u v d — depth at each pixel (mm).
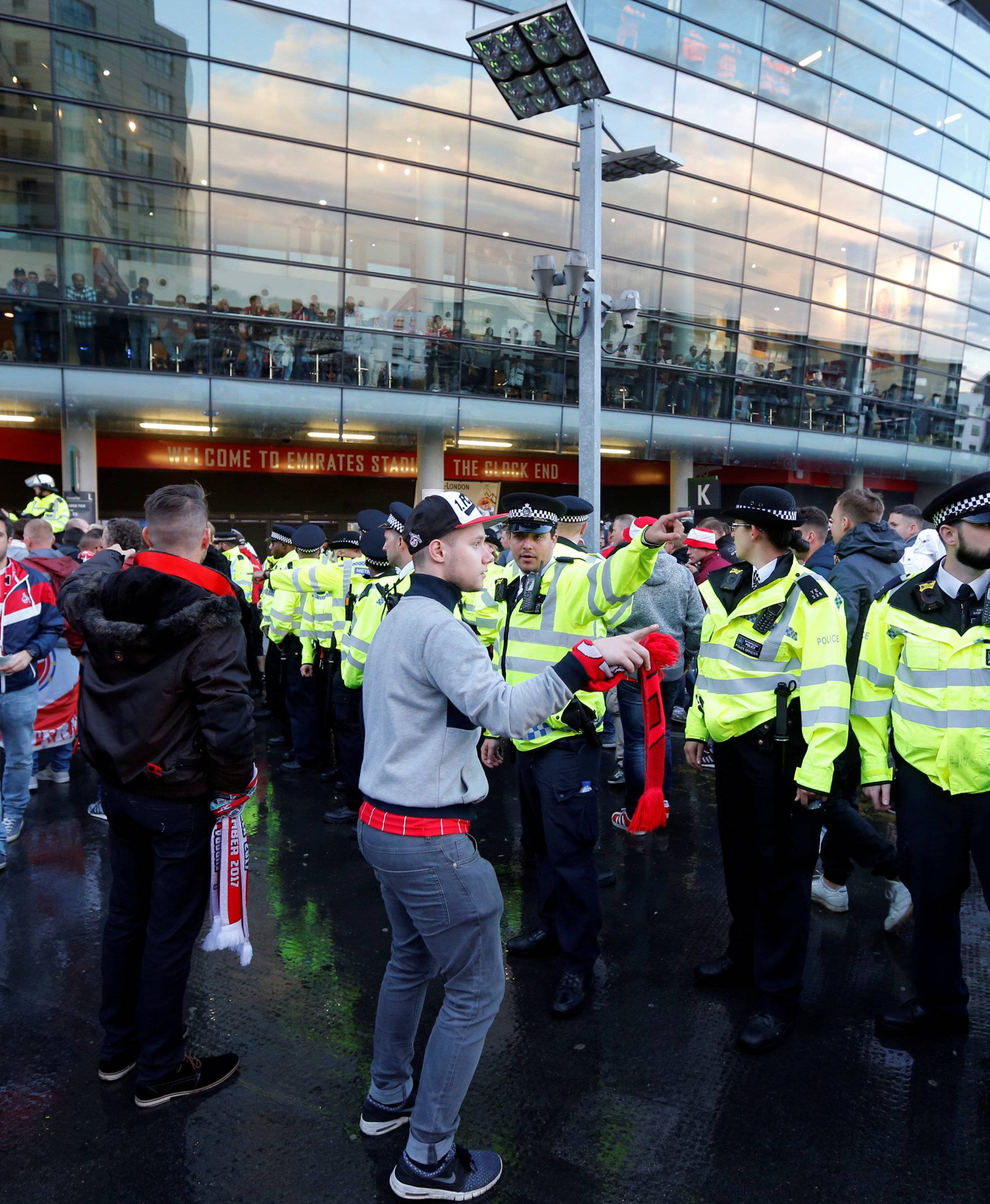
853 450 22922
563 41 6520
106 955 2760
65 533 8117
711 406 20328
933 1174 2430
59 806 5574
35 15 13539
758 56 19469
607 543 13438
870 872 4547
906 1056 2992
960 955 3197
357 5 15539
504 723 2035
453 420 17391
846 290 21984
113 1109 2689
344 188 16000
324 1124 2625
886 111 21828
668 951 3777
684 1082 2836
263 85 15148
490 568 5504
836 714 2885
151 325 14953
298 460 18641
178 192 14844
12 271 13984
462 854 2242
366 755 2359
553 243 18000
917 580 3115
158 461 17375
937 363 24297
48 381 14391
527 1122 2631
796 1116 2668
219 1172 2418
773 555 3148
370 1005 3295
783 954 3039
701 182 19266
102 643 2504
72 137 14062
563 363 18375
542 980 3521
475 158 17016
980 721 2875
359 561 6027
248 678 2629
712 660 3277
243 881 2715
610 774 6508
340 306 16234
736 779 3205
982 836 2936
